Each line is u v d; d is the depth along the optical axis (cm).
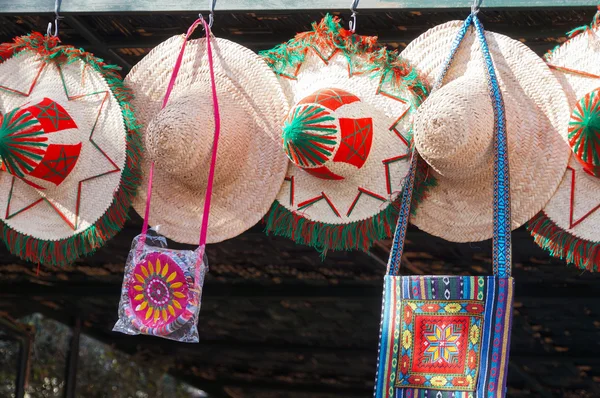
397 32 436
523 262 567
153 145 377
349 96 376
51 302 709
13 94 420
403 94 378
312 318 679
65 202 412
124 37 450
